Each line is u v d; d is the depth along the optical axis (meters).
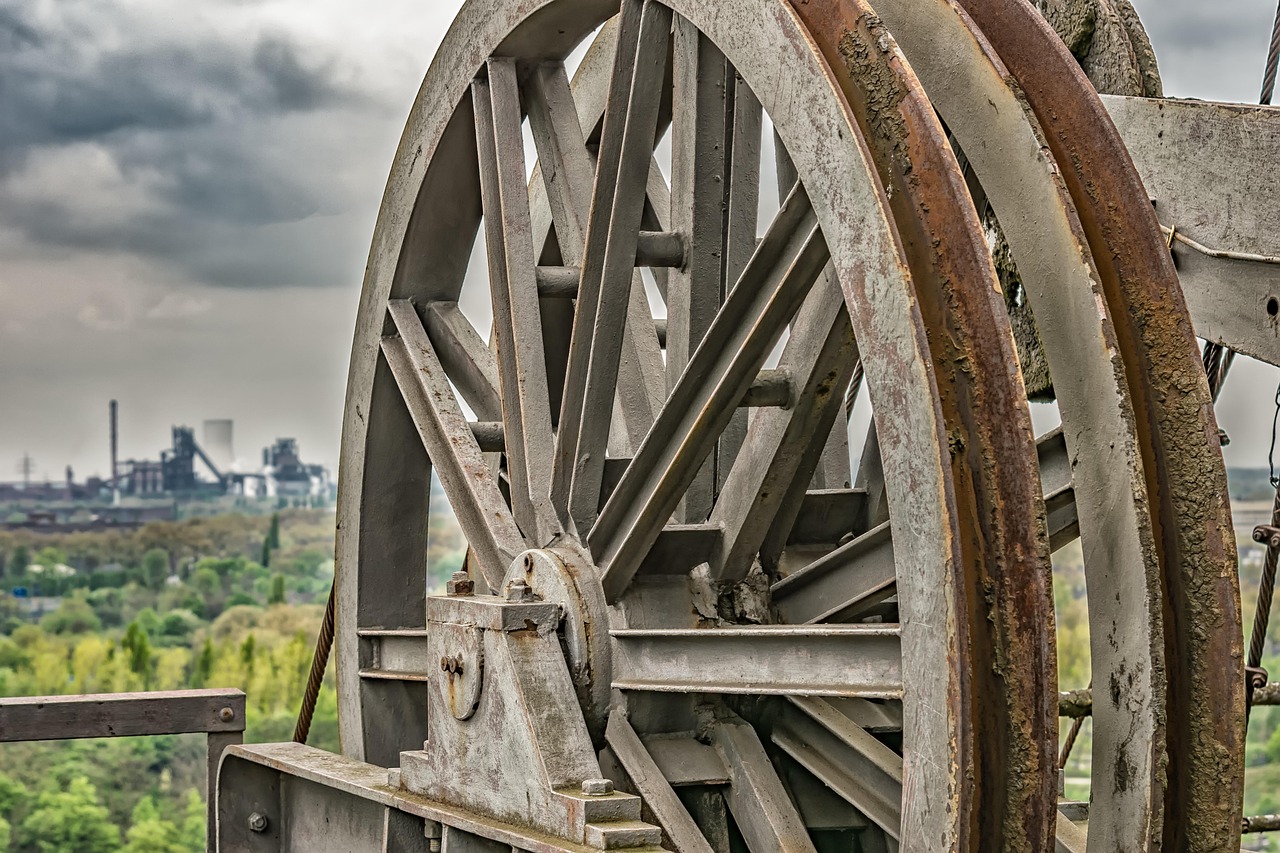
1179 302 4.21
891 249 3.70
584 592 5.07
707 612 5.16
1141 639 3.99
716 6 4.48
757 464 5.03
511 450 5.83
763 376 4.89
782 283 4.38
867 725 5.18
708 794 4.99
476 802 4.98
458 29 6.33
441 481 6.27
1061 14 5.27
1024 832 3.70
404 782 5.43
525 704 4.73
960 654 3.53
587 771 4.68
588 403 5.32
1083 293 4.08
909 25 4.57
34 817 76.56
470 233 6.77
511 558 5.62
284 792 6.59
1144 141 4.85
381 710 6.96
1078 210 4.34
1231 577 4.14
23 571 106.75
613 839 4.32
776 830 4.69
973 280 3.77
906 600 3.72
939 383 3.89
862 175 3.80
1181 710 4.20
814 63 4.00
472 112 6.36
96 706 6.71
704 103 5.53
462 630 5.07
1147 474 4.25
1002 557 3.72
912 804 3.70
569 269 6.00
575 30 5.85
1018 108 4.23
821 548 5.66
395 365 6.71
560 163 6.21
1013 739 3.71
